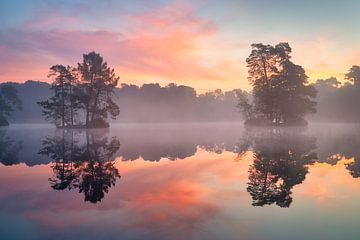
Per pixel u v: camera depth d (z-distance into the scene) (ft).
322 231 24.47
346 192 37.06
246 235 23.72
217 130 225.15
